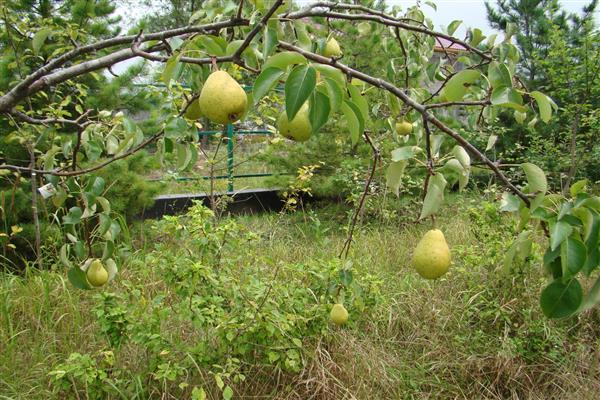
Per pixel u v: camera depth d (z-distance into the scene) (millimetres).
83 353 3297
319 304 3281
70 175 1606
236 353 2980
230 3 1518
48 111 3877
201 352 2865
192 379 3010
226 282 3139
